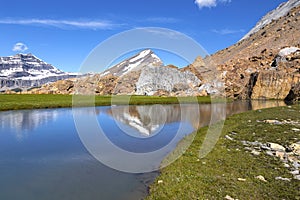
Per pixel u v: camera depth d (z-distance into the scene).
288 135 20.39
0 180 13.37
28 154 18.14
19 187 12.54
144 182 12.95
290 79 74.94
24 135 24.72
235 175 12.72
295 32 136.75
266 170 13.30
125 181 13.09
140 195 11.51
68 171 14.60
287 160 14.85
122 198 11.24
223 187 11.32
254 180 11.99
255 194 10.59
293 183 11.61
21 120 34.34
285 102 64.19
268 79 76.81
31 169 15.03
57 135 24.64
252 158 15.32
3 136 24.28
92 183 12.89
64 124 31.00
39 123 31.77
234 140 20.08
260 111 37.28
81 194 11.70
